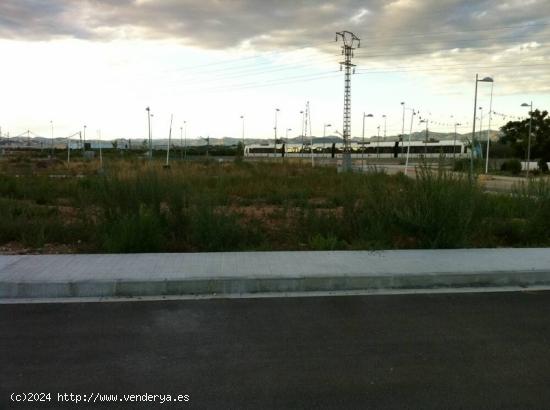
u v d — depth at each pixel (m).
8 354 4.66
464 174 10.28
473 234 10.10
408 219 9.38
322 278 6.88
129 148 131.25
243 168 42.12
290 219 12.74
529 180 12.20
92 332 5.23
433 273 7.14
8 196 18.98
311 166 52.47
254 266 7.43
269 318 5.71
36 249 9.07
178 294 6.62
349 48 69.94
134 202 10.34
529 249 9.05
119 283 6.55
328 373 4.32
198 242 9.20
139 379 4.18
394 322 5.64
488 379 4.23
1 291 6.42
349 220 10.58
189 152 118.94
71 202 17.56
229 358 4.61
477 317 5.84
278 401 3.82
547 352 4.84
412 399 3.87
